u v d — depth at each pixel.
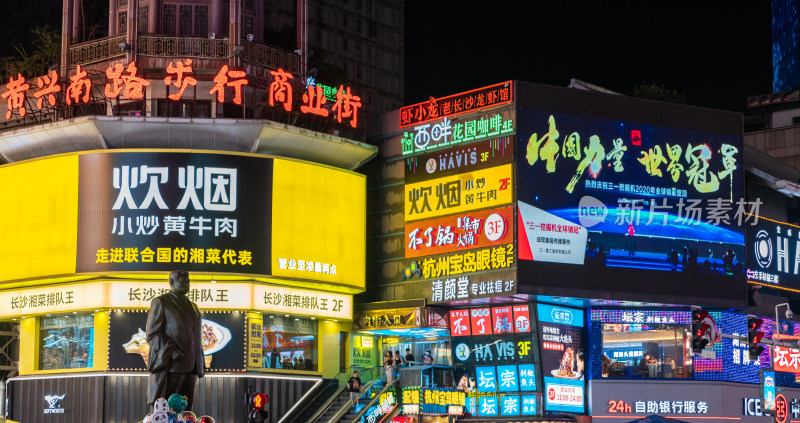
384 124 61.66
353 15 131.00
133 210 53.53
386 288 60.50
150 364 23.47
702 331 41.34
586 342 59.78
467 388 59.19
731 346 60.44
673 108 60.12
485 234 56.19
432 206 58.84
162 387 23.45
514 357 57.84
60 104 55.66
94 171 54.12
